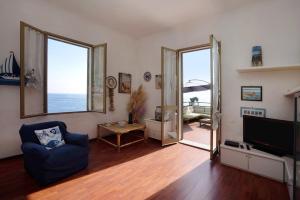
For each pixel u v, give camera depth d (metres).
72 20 3.59
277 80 2.81
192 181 2.31
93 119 4.09
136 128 3.86
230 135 3.30
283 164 2.28
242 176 2.45
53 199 1.89
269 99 2.88
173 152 3.41
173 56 4.07
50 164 2.13
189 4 3.13
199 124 6.12
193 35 3.83
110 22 3.96
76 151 2.49
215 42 3.01
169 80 3.99
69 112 3.61
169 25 4.03
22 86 2.62
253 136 2.78
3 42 2.73
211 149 3.00
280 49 2.77
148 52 4.75
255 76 3.01
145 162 2.92
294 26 2.66
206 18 3.60
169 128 4.09
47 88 3.19
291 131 2.32
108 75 4.36
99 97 3.82
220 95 3.36
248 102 3.09
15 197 1.90
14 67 2.77
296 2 2.64
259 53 2.86
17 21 2.87
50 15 3.26
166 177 2.41
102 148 3.59
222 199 1.93
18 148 2.96
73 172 2.44
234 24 3.23
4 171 2.47
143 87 4.88
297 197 1.73
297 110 1.83
